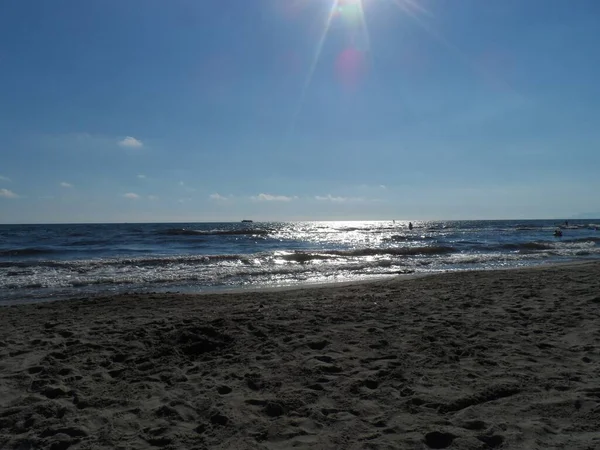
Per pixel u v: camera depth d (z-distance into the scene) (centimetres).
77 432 389
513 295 1000
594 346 593
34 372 547
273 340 662
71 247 3241
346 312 848
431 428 376
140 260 2098
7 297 1273
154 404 448
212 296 1150
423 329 704
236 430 387
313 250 2791
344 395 455
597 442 343
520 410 407
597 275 1328
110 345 654
